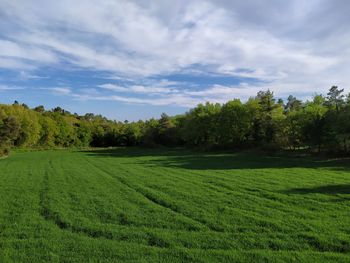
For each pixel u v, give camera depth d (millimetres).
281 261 11141
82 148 140000
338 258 11352
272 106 89500
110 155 86562
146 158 69688
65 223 16500
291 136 71125
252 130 90188
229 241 13391
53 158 76250
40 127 127312
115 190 27094
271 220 16500
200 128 104375
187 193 24797
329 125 59562
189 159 62844
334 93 66125
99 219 17328
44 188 28594
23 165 56062
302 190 24922
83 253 12102
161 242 13398
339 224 15586
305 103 78500
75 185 30250
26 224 16453
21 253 12109
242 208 19531
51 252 12211
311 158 56812
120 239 13906
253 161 54594
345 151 57625
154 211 19031
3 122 87000
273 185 27734
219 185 28750
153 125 139500
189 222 16469
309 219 16672
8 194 25562
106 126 166625
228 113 93000
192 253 12000
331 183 28078
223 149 92812
